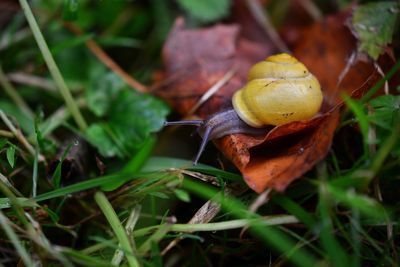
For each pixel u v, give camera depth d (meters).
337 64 0.15
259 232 0.12
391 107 0.12
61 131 0.15
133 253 0.11
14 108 0.15
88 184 0.12
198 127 0.14
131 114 0.15
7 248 0.12
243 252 0.12
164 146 0.15
